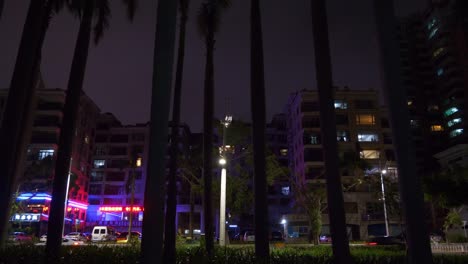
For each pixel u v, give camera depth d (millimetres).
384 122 77250
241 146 38312
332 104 9734
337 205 9070
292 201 79062
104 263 11680
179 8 17156
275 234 55500
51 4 17484
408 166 7949
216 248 17812
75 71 14641
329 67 10008
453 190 15883
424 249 7609
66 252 13516
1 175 11383
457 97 87000
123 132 92500
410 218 7789
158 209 7652
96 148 91375
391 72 8352
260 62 13031
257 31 13383
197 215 86438
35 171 47375
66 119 14055
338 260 8805
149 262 7367
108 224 86750
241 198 40406
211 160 17531
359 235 65188
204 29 18688
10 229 27906
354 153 41250
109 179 89688
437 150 89062
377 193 29234
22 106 12211
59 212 13156
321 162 72500
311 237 54562
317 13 10430
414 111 92562
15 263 11688
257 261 10867
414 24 99375
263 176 11891
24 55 12453
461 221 40594
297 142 79625
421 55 96125
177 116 15477
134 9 16766
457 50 88875
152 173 7785
